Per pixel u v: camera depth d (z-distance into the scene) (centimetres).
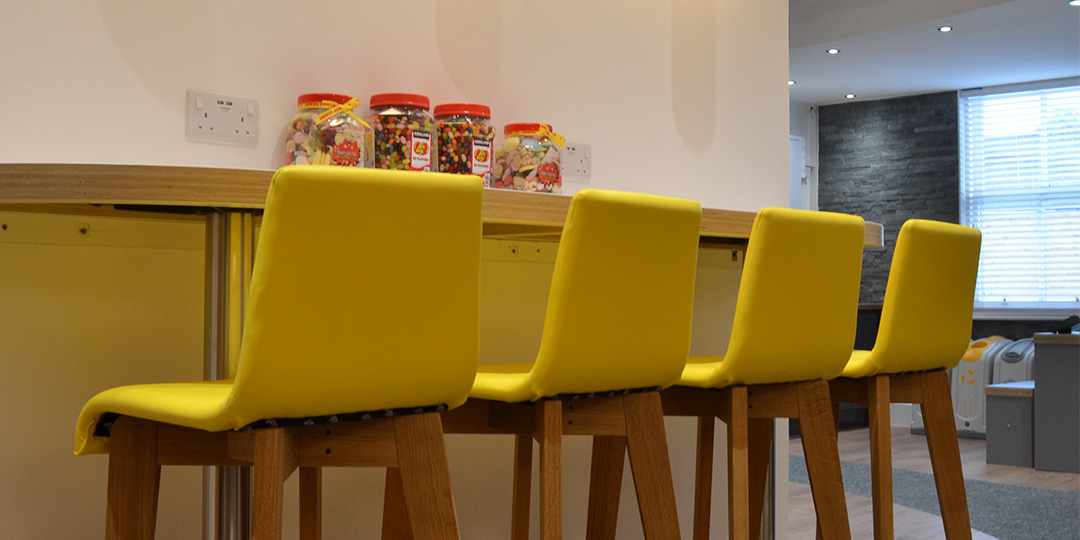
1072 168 798
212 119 200
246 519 158
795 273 187
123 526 129
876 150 862
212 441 127
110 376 191
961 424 693
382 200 117
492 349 248
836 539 197
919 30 667
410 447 126
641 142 287
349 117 194
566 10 267
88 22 186
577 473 270
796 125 876
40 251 183
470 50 244
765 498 241
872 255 862
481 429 165
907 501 423
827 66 759
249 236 163
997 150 827
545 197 168
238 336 161
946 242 221
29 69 179
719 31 313
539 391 152
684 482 297
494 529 251
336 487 222
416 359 123
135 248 195
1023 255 815
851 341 200
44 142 180
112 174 131
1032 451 551
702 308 299
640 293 159
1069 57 734
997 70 773
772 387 195
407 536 187
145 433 129
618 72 281
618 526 279
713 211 202
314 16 215
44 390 184
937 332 223
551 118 263
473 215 126
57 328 185
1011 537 357
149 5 193
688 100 302
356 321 117
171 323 199
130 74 191
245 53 205
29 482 182
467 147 213
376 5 226
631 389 164
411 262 121
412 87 232
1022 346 692
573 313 151
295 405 115
